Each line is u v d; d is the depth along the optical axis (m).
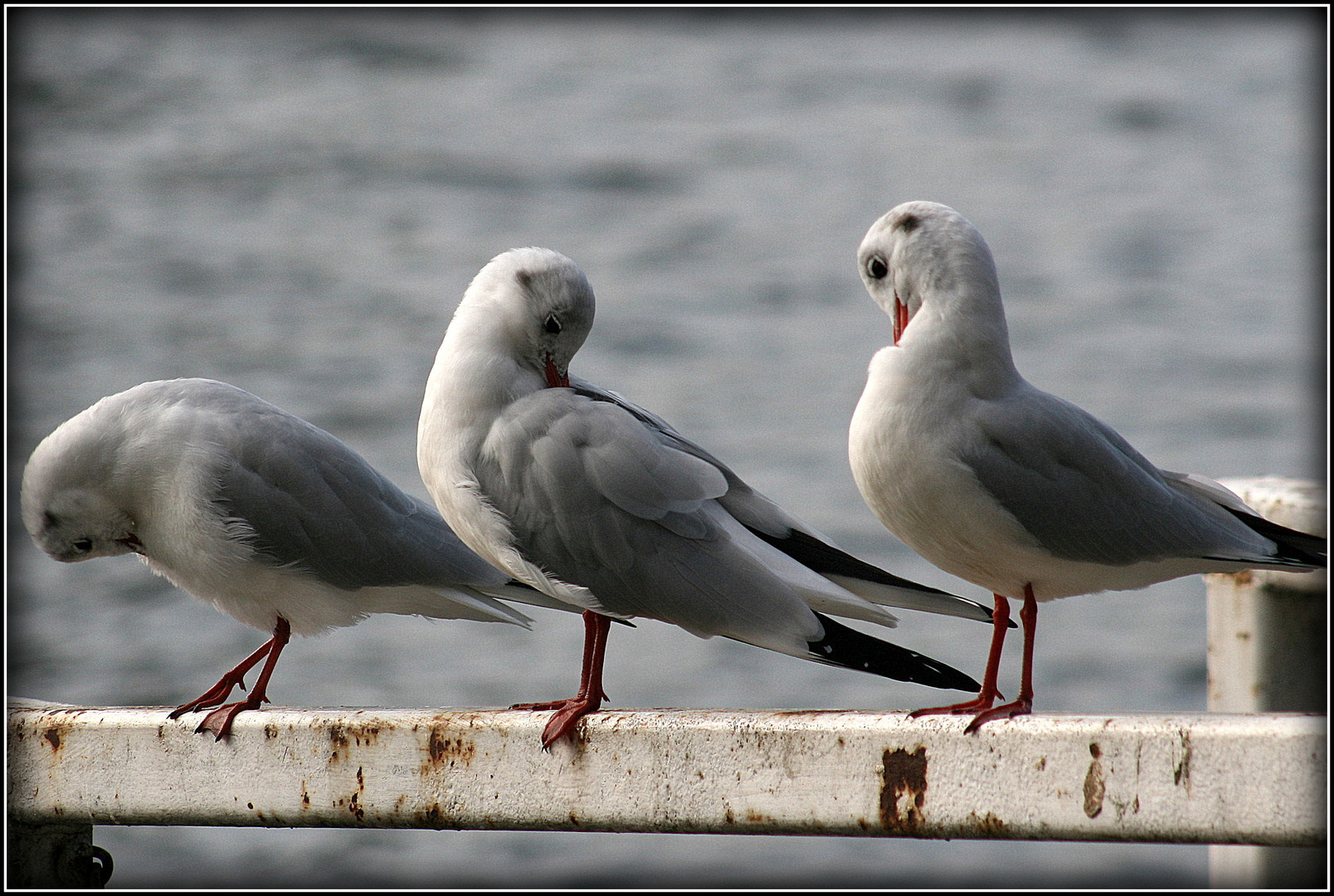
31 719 7.26
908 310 7.75
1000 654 7.68
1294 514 9.12
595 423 7.93
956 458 7.36
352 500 9.10
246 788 6.94
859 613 7.75
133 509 9.05
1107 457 7.65
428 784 6.70
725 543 7.89
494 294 8.18
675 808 6.32
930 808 5.87
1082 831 5.63
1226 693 9.73
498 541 7.94
